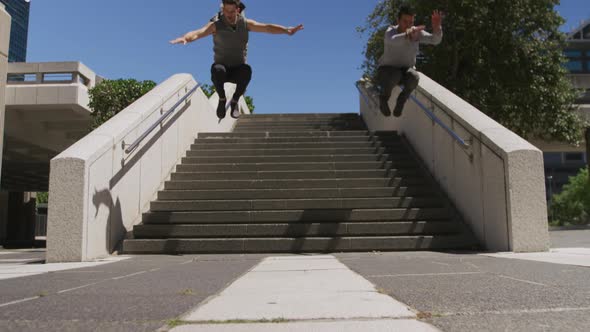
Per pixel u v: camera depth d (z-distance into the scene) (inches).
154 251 217.0
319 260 168.6
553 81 477.4
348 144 349.4
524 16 458.0
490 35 453.4
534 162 191.9
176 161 313.0
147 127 256.7
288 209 253.6
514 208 189.0
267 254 210.8
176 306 72.7
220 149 343.9
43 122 716.0
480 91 463.2
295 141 359.9
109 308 71.5
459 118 240.5
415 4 468.8
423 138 311.6
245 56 217.6
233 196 265.1
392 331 54.6
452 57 474.6
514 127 478.0
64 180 179.9
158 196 265.9
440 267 132.2
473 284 94.3
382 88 225.1
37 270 139.5
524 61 466.0
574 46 2174.0
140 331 56.1
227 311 67.2
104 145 200.1
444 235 229.9
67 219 178.4
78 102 619.2
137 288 95.0
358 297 79.4
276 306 71.0
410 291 85.9
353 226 231.5
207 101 410.0
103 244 200.1
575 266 125.7
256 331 55.1
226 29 207.5
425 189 268.8
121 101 541.3
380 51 517.3
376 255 193.0
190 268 142.1
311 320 61.1
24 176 867.4
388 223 231.6
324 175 292.0
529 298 76.7
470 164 229.5
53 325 60.0
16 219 936.9
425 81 315.3
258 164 303.4
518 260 149.4
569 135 493.0
